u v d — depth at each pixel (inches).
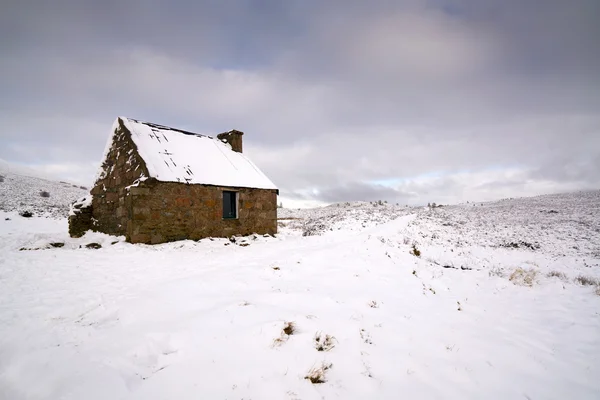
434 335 215.9
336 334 189.8
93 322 189.3
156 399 122.1
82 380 129.7
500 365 186.5
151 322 188.5
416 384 153.1
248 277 293.0
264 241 589.0
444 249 622.5
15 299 227.1
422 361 177.2
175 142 601.6
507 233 855.1
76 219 574.6
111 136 579.2
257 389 132.2
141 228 460.4
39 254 382.3
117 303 217.5
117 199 518.0
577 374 185.8
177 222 503.5
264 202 653.3
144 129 573.9
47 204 1154.7
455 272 403.2
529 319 275.9
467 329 236.5
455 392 151.5
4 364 141.6
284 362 153.7
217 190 563.8
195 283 265.1
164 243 477.7
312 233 798.5
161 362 148.8
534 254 632.4
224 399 124.7
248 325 184.9
